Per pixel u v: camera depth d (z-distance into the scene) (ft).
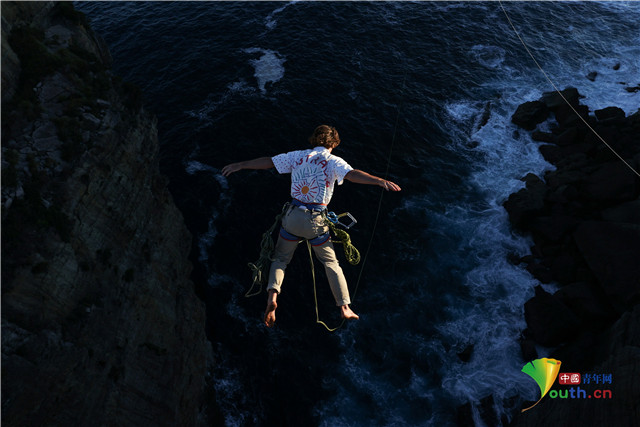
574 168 101.91
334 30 139.85
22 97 50.75
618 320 71.05
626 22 154.10
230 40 134.62
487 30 144.66
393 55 132.36
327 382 72.49
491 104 120.67
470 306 82.23
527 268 87.66
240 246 87.45
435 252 89.71
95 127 53.98
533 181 100.63
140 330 57.21
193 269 83.61
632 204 90.63
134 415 52.60
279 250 18.63
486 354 76.07
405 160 105.50
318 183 17.40
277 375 72.95
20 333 39.63
